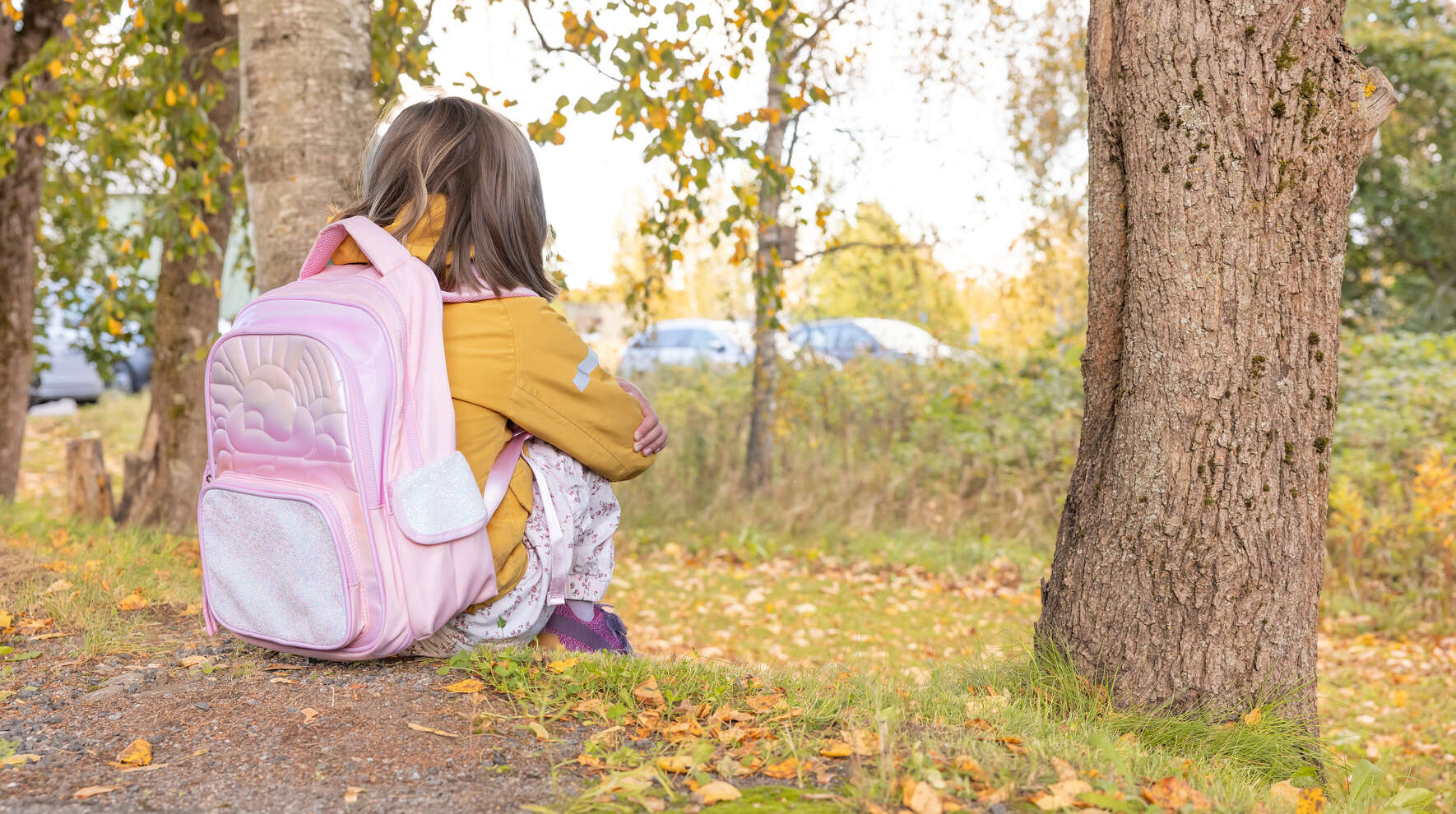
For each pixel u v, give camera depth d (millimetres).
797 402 8477
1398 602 6219
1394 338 10789
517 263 2217
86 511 5875
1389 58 13148
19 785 1609
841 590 6473
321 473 1908
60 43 4570
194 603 2906
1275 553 2363
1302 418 2373
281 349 1930
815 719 1971
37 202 6363
